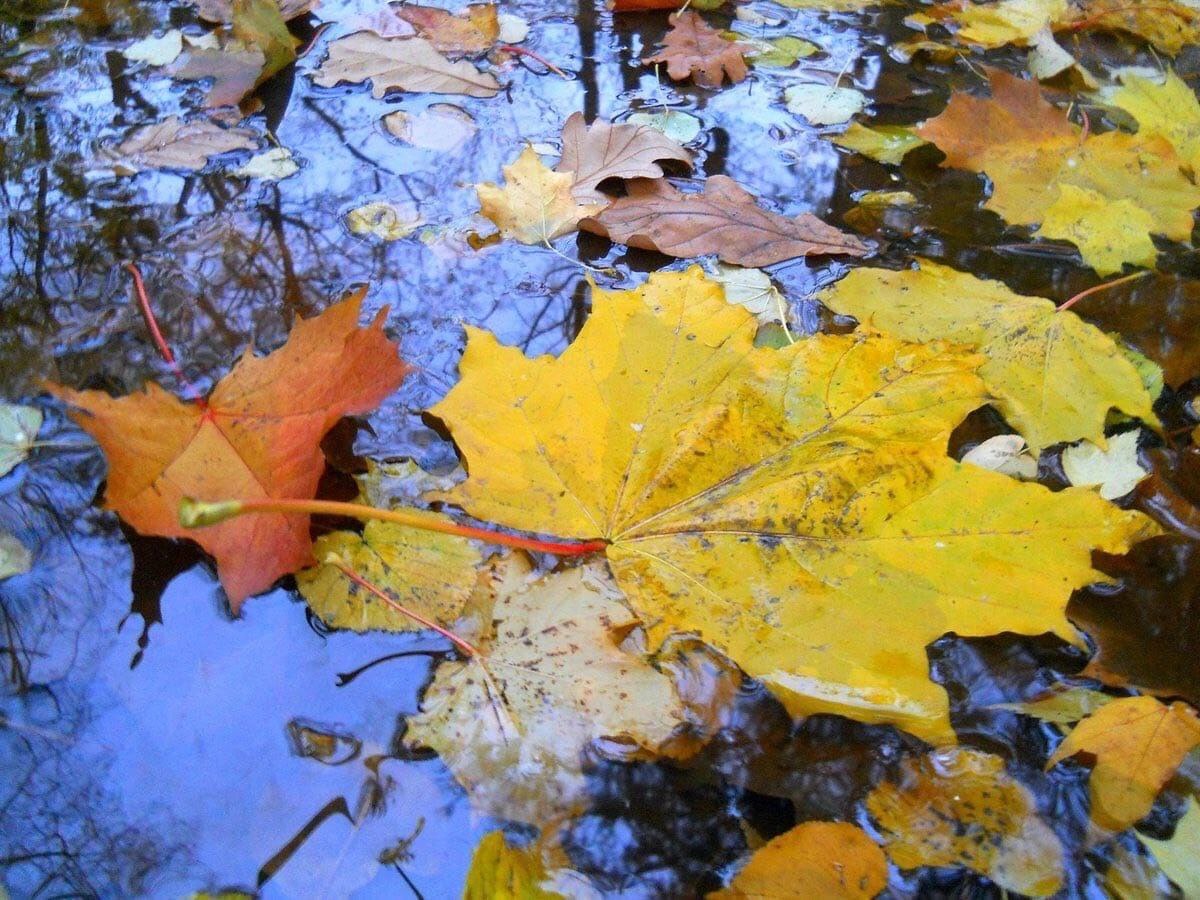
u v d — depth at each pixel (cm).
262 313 46
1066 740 37
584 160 52
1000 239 51
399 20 60
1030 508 40
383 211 50
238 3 55
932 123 54
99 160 51
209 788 36
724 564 39
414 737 36
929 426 41
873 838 35
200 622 38
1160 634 39
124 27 59
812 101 57
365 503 40
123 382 43
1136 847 35
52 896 34
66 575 39
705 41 60
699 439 41
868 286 48
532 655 38
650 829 35
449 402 41
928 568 39
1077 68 61
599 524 40
